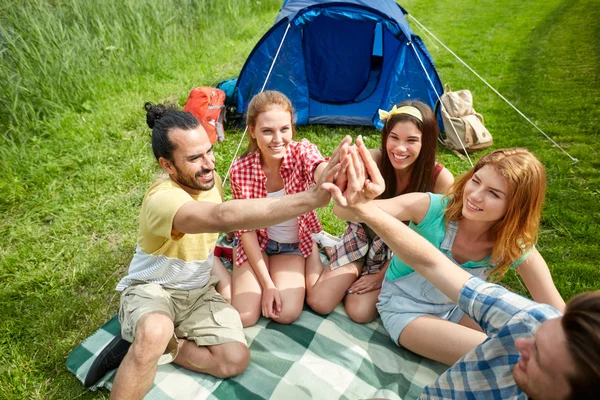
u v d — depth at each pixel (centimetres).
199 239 190
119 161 366
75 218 307
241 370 196
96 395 195
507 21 830
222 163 381
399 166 211
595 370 73
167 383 193
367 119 456
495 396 113
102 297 249
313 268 241
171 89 489
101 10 493
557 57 617
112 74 475
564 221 309
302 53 421
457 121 404
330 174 140
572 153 391
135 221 307
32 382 202
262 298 224
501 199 160
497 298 116
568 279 261
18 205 319
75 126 397
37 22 423
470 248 183
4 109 385
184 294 197
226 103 446
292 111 218
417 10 959
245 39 677
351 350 208
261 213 143
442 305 197
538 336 85
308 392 190
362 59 490
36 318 236
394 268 205
